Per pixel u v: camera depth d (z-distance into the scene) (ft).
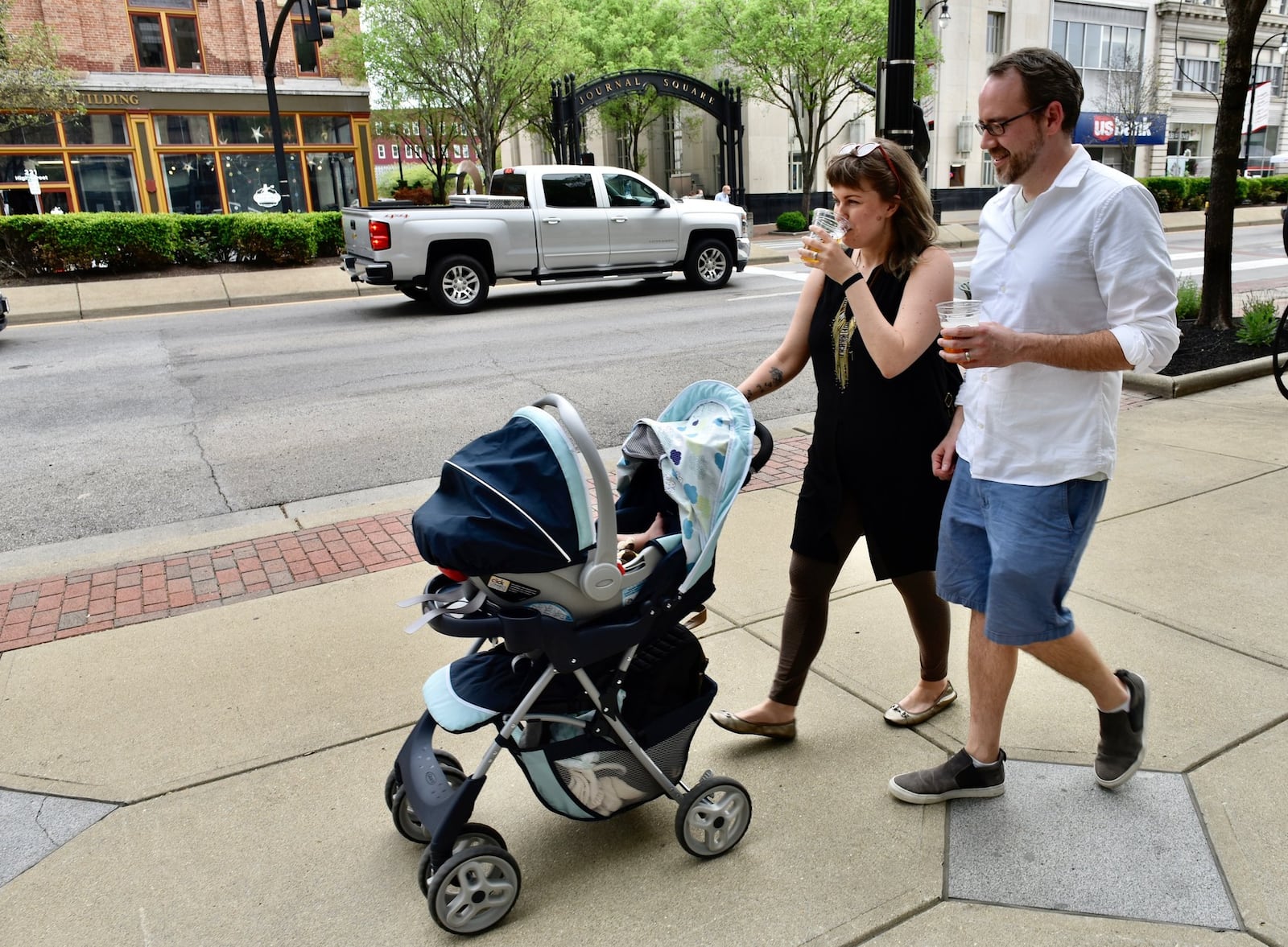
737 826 8.50
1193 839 8.30
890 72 24.89
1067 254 7.42
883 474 9.02
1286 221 26.32
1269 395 24.36
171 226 58.49
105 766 10.03
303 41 58.54
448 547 6.97
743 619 13.04
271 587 14.52
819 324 9.19
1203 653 11.44
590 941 7.52
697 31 92.38
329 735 10.48
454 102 73.77
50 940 7.72
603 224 47.75
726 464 8.11
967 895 7.84
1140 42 126.52
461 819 7.45
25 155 87.45
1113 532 15.34
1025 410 7.80
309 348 36.63
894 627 12.66
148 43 90.68
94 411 27.27
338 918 7.87
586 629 7.56
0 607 14.06
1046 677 11.17
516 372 30.81
